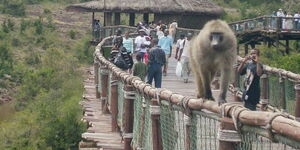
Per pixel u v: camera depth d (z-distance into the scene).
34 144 25.61
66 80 44.94
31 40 63.22
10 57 55.72
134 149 12.02
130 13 49.09
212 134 7.53
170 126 8.86
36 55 57.00
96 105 20.78
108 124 17.05
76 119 26.06
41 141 25.42
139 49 24.81
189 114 7.86
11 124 31.02
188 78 22.38
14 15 72.31
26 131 27.97
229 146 6.03
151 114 9.57
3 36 62.41
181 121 8.62
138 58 18.17
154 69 17.98
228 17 63.69
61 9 77.12
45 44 62.16
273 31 36.03
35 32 65.44
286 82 15.02
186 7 48.53
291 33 35.72
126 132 12.57
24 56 58.16
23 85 45.62
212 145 7.64
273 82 16.08
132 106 12.45
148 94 10.15
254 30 38.06
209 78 8.78
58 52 55.09
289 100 14.88
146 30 35.97
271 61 33.25
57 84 44.47
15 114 40.06
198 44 8.59
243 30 39.00
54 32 67.12
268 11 65.12
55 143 25.14
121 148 13.86
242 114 5.74
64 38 65.69
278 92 15.63
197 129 7.84
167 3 48.66
